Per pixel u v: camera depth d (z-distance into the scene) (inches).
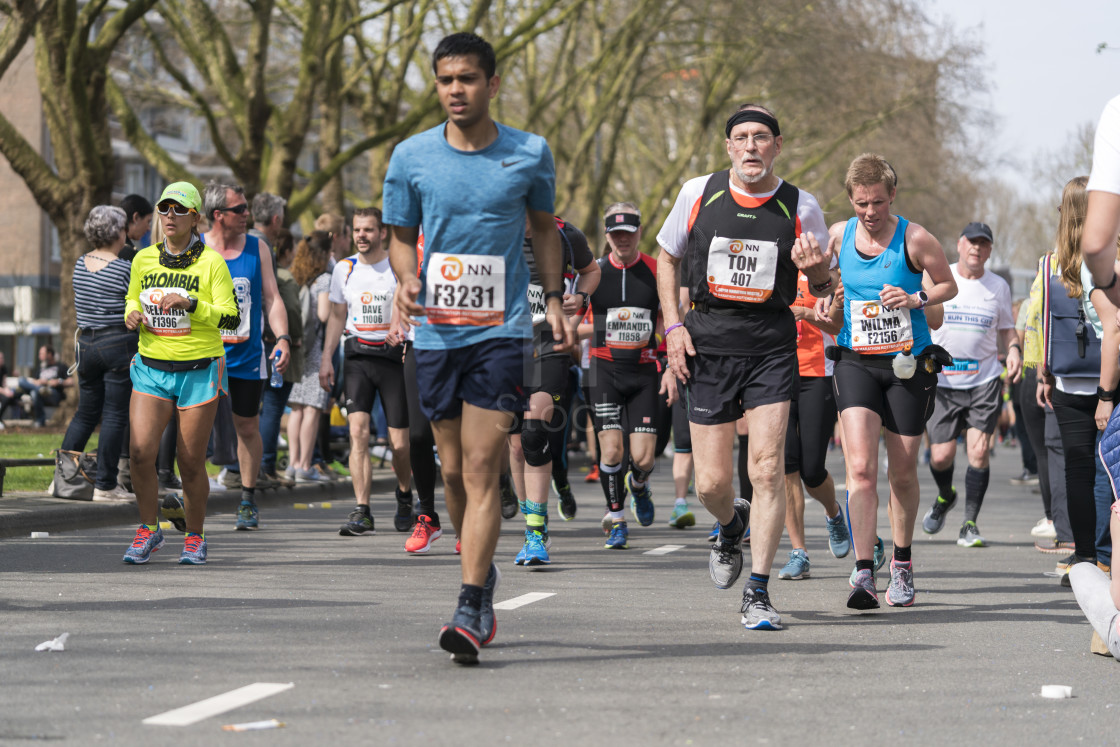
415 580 331.3
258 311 444.8
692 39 1429.6
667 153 1963.6
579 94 1336.1
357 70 1076.5
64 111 848.9
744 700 201.6
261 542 418.9
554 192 231.3
